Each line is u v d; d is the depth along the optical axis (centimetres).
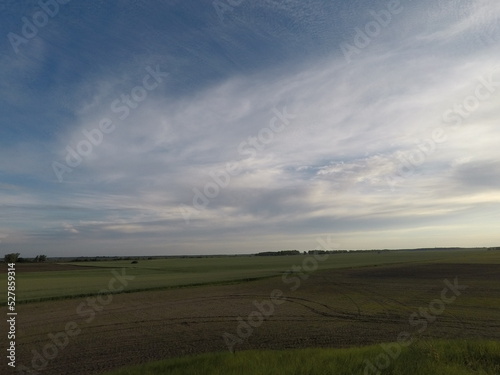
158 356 1311
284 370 914
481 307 2345
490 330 1688
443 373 891
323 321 1961
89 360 1270
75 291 3297
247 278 4562
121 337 1612
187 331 1728
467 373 890
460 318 1978
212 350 1384
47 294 3050
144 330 1753
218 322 1945
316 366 940
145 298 2908
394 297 2919
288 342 1502
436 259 10569
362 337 1580
